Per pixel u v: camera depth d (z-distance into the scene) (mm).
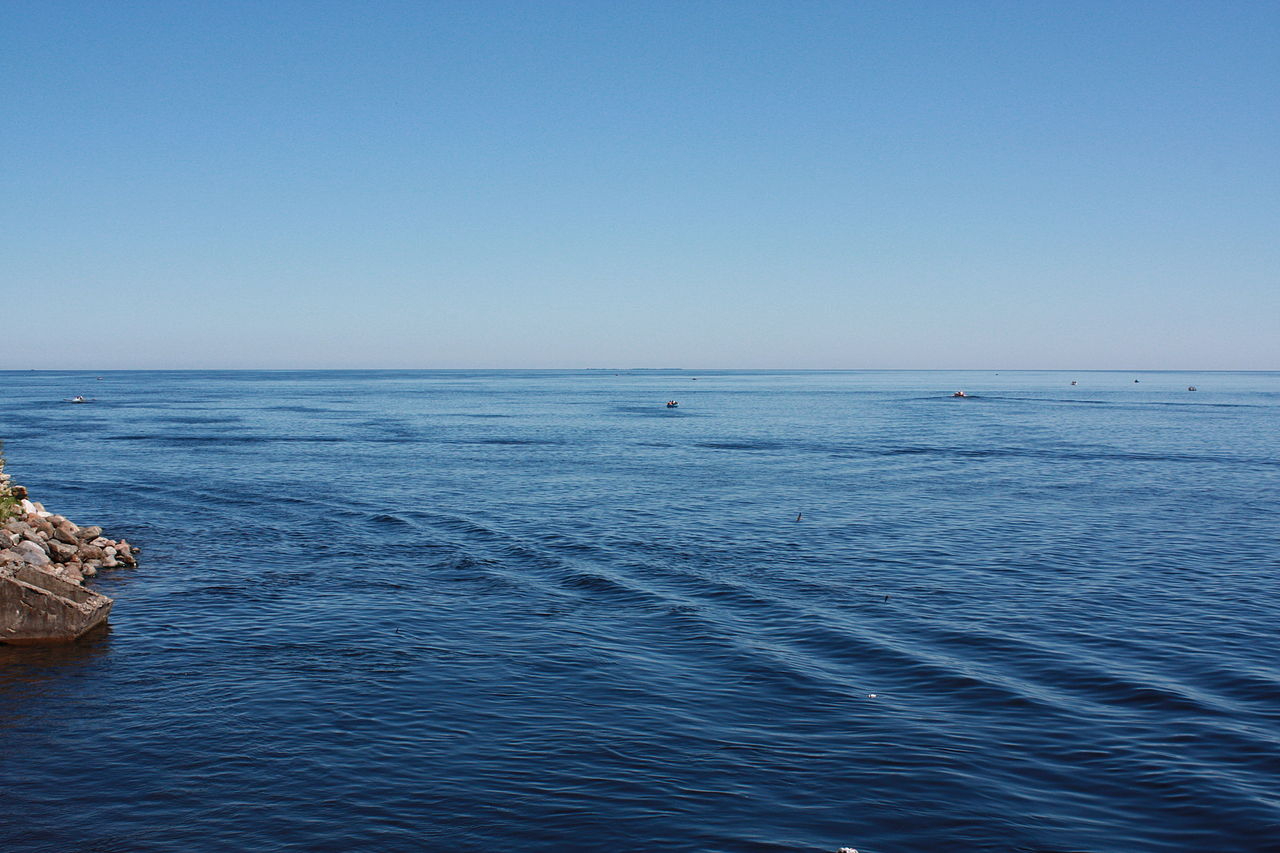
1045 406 152625
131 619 23281
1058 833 12969
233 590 26344
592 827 12984
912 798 13891
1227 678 19266
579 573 28531
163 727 16406
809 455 68938
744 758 15203
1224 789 14258
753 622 23234
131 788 14094
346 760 15070
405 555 31375
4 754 15266
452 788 14109
